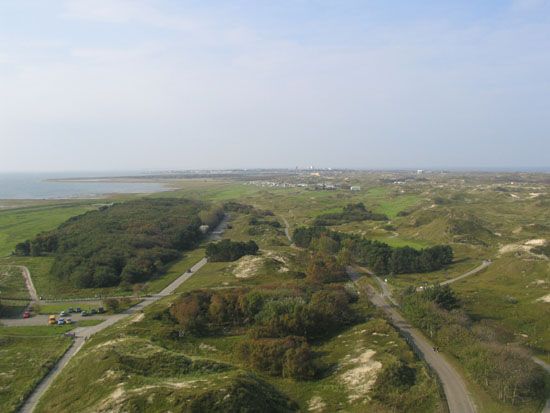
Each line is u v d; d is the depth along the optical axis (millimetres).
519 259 141250
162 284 137250
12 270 155750
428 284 128750
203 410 57281
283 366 77562
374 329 90438
